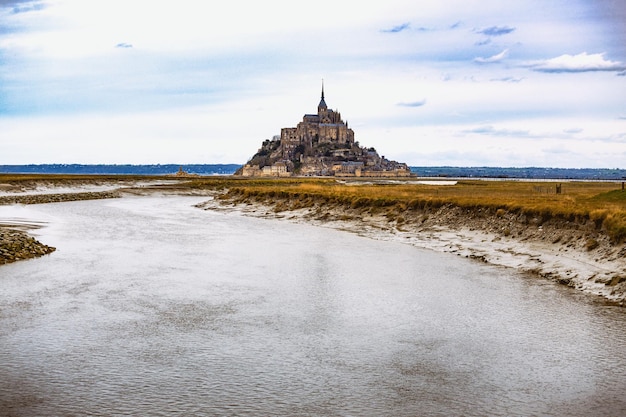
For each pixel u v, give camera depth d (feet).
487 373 57.93
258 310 81.51
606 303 84.48
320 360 61.36
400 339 68.59
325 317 77.97
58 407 49.19
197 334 70.13
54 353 62.59
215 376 56.59
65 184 455.63
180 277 103.81
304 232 177.27
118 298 87.35
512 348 65.21
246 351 64.08
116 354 62.54
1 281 97.60
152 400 50.78
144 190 438.40
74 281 98.63
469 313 79.61
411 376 57.06
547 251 119.03
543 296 88.99
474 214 160.04
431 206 179.52
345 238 161.48
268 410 49.06
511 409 49.75
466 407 50.08
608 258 102.12
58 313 78.38
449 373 57.88
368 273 108.27
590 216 118.93
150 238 157.99
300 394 52.49
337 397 51.93
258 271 110.22
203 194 456.45
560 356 62.54
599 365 59.88
